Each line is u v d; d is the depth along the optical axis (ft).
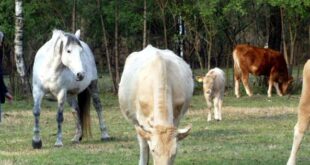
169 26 104.73
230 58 117.29
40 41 101.91
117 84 97.45
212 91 64.23
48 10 97.19
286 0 89.20
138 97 34.04
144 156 34.68
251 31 112.37
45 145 48.80
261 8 102.63
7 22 92.48
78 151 45.11
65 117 69.41
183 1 96.68
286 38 106.93
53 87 47.01
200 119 65.82
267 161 40.52
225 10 91.15
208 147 46.14
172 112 31.37
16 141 51.03
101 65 118.83
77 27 100.94
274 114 69.67
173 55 37.76
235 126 59.47
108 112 74.18
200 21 100.68
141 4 97.40
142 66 34.86
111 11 95.55
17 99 91.35
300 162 40.27
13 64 98.73
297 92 100.83
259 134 53.52
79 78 45.06
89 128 51.31
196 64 120.16
